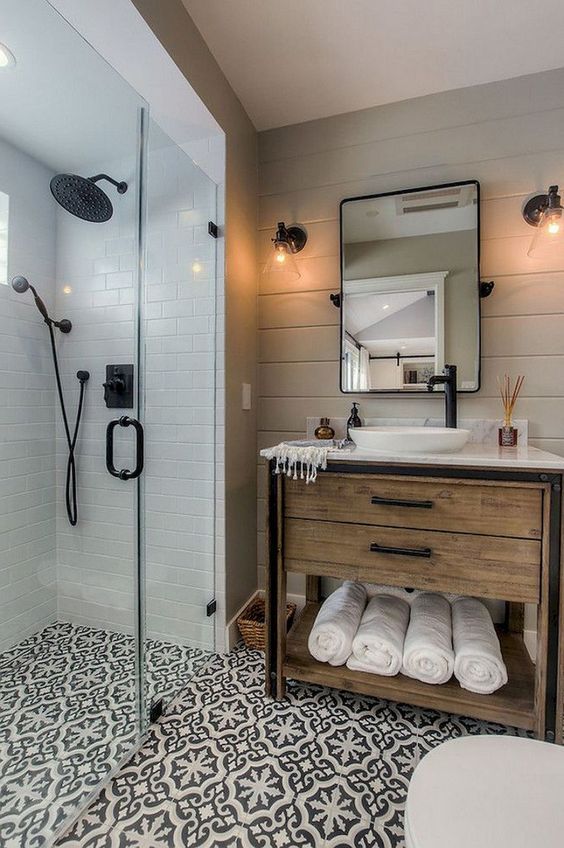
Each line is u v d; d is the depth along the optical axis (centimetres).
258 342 203
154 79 140
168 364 177
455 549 125
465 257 174
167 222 175
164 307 178
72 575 183
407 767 118
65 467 185
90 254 178
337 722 136
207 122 162
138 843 97
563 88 163
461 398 176
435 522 127
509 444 161
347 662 143
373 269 185
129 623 174
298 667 144
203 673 161
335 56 157
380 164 185
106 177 170
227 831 100
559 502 116
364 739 129
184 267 174
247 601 194
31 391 176
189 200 172
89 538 182
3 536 165
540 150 166
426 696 130
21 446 172
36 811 104
